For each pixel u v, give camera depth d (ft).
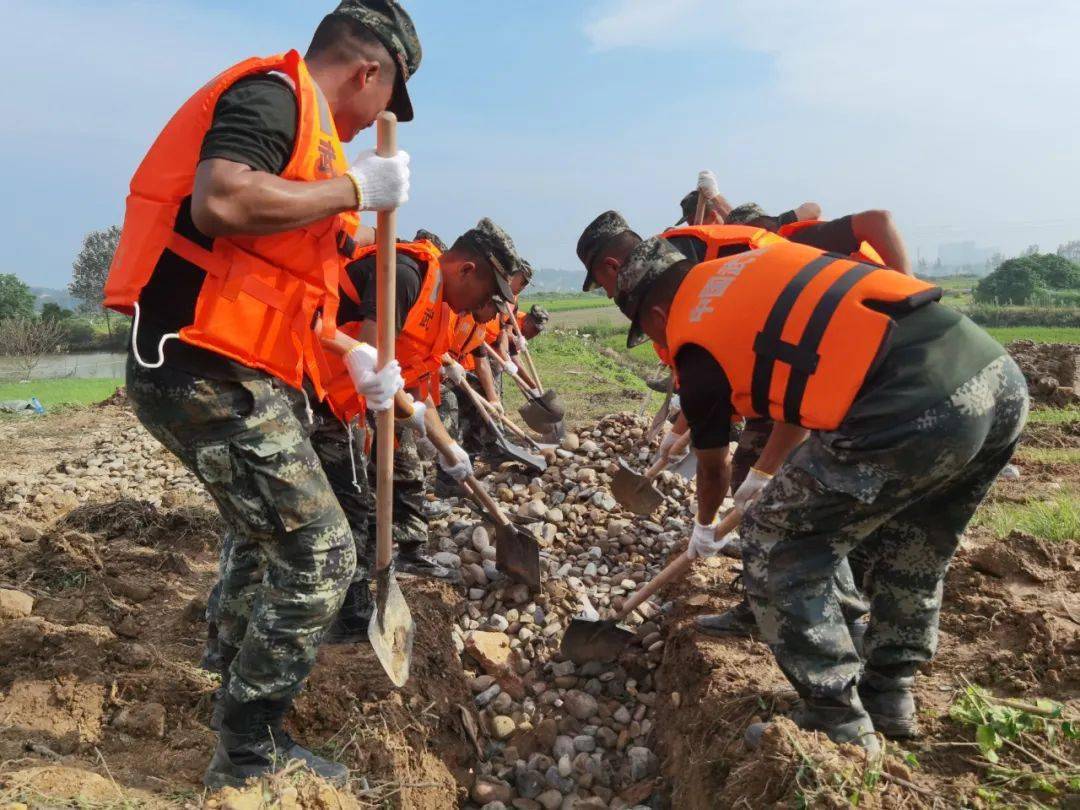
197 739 9.96
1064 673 9.89
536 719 13.30
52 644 11.41
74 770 8.66
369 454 12.58
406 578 15.40
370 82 8.43
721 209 18.15
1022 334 90.84
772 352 8.08
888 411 7.56
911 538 8.98
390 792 9.48
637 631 14.64
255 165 7.10
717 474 10.27
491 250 13.03
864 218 12.41
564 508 18.93
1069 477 21.89
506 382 51.08
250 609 9.59
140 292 7.52
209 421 7.78
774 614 8.37
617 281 9.82
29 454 30.60
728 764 9.53
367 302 11.68
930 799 7.77
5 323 97.91
